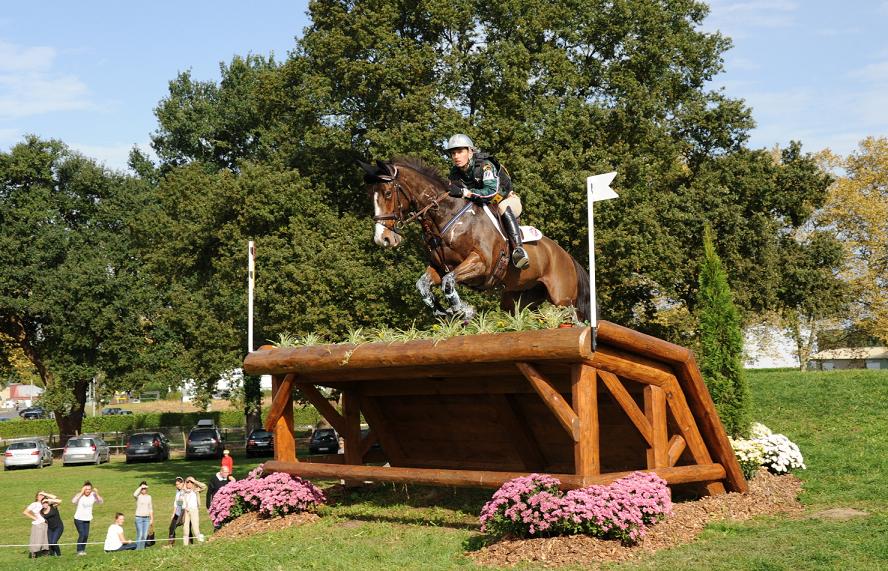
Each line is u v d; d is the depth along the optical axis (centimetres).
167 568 809
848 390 1903
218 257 3083
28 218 4356
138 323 4431
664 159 2481
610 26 2511
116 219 4547
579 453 772
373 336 923
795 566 678
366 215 2530
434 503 998
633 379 861
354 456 1114
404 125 2230
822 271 2859
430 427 1087
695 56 2623
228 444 4716
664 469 872
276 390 1047
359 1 2539
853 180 4394
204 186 3416
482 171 806
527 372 770
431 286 811
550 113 2288
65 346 4331
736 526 838
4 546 1739
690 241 2536
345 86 2488
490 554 748
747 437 1211
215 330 3428
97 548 1689
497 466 1055
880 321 4253
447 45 2550
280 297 2361
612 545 734
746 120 2659
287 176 2533
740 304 2566
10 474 3566
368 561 761
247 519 996
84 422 5512
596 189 754
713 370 1243
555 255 893
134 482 3019
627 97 2412
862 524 823
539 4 2445
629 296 2688
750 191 2589
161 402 7875
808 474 1137
